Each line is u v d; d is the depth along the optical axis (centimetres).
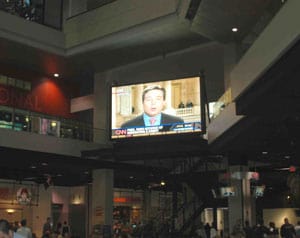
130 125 2222
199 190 2598
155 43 2239
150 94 2209
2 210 2584
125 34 2173
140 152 2178
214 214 2798
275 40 909
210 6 1766
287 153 1989
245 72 1133
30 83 2656
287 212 2995
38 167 2442
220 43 2152
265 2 1706
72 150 2278
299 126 1486
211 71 2350
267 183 3089
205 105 2128
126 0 2194
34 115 2198
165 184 2997
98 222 2436
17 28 2212
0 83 2502
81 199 2997
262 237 1745
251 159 2261
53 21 2417
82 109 2811
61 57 2422
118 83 2456
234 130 1625
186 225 2577
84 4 2505
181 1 1881
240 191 2120
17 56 2414
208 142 2017
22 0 2314
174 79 2184
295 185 1580
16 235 529
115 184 3164
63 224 2922
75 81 2920
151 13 2081
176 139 2127
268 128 1498
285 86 1002
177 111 2148
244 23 1906
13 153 2012
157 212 3359
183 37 2167
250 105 1155
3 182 2608
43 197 2778
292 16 812
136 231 2658
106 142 2502
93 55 2388
